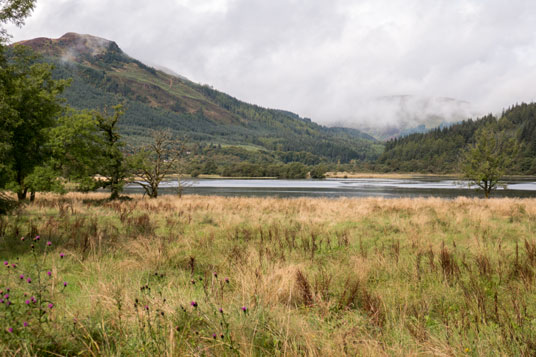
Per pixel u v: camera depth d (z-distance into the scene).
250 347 2.93
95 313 3.51
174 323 3.31
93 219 12.30
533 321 3.70
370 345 3.09
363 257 6.75
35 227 8.67
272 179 132.12
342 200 24.06
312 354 2.84
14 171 17.58
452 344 3.29
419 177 148.88
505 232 10.15
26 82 14.02
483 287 4.99
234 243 8.36
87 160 23.30
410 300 4.63
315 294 4.56
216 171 144.25
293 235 8.74
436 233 10.20
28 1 9.23
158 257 6.51
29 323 2.95
